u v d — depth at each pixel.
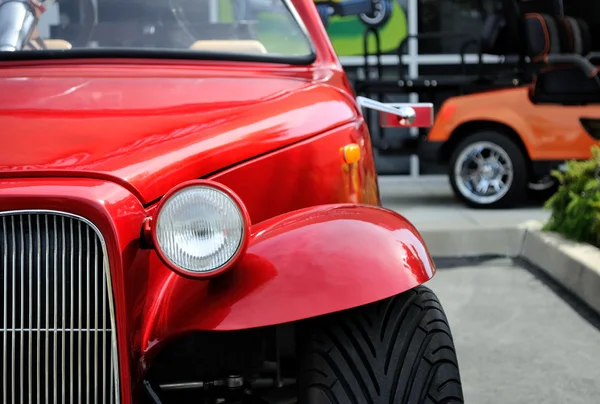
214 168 2.69
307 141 3.03
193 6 3.65
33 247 2.22
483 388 4.28
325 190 3.07
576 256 5.97
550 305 5.70
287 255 2.42
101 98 2.89
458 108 9.40
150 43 3.59
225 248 2.29
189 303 2.41
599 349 4.85
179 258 2.27
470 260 6.98
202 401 2.76
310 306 2.32
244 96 3.12
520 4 9.70
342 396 2.36
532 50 9.17
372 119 10.98
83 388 2.26
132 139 2.59
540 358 4.70
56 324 2.22
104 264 2.23
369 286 2.37
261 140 2.88
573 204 6.53
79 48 3.47
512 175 9.26
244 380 2.80
